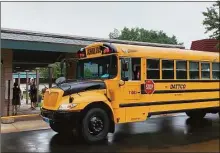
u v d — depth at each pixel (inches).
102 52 390.3
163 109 420.5
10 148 336.8
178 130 445.4
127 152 317.1
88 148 336.5
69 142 366.3
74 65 430.6
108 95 374.0
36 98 765.3
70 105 344.8
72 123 355.9
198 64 470.9
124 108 383.9
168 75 428.8
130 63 389.1
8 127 466.3
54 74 872.9
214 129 452.4
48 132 430.3
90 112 356.8
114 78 377.7
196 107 462.6
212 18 622.2
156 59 415.5
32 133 423.2
